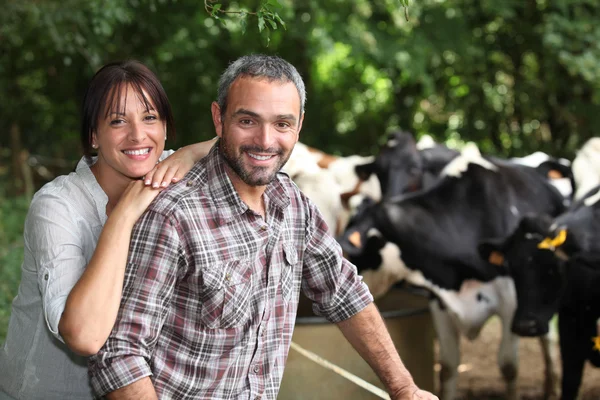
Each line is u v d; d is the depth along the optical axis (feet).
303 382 15.20
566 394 16.70
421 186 23.52
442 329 18.12
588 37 32.55
